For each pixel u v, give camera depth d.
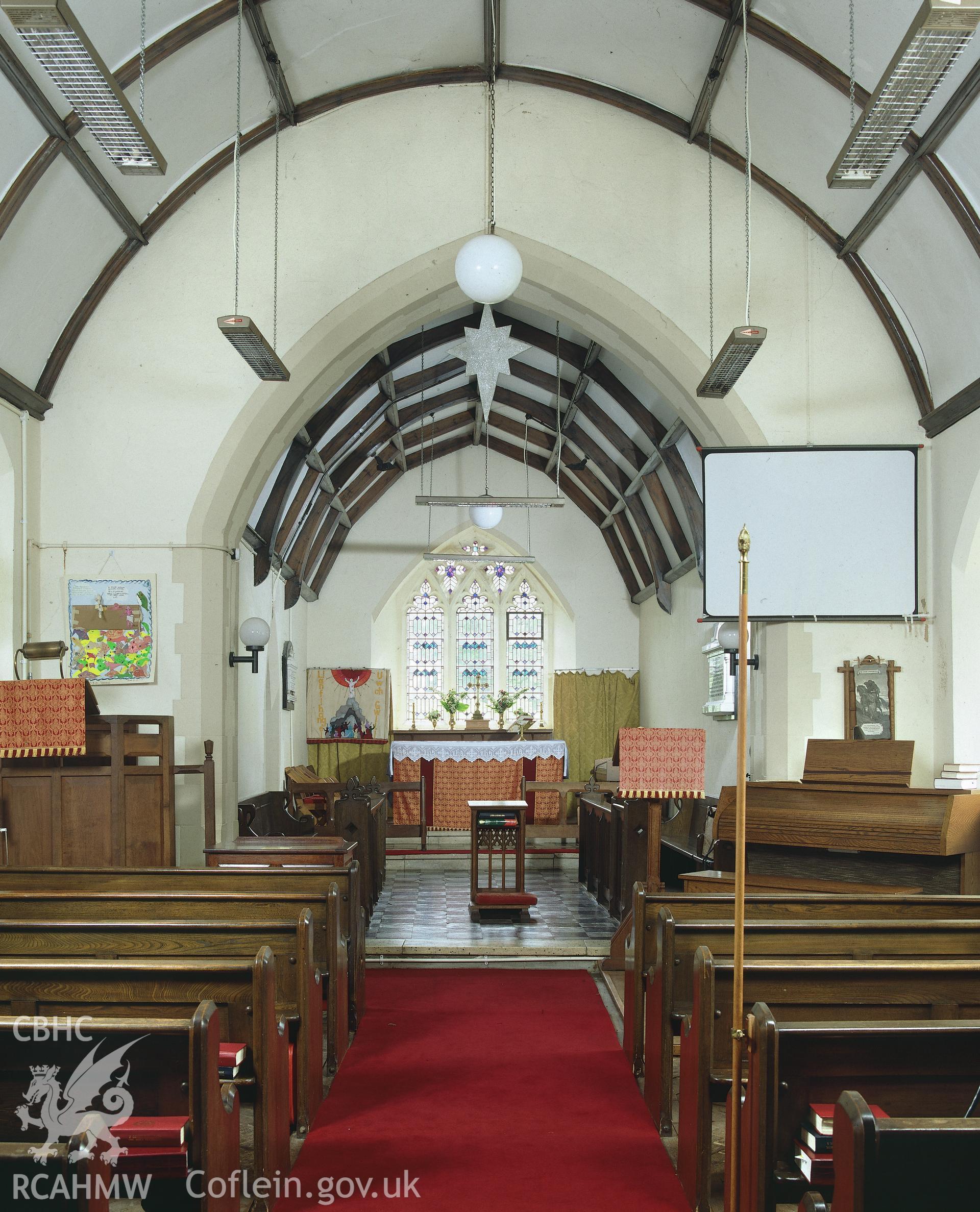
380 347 9.65
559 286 9.17
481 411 15.70
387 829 13.77
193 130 8.20
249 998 4.02
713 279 9.03
